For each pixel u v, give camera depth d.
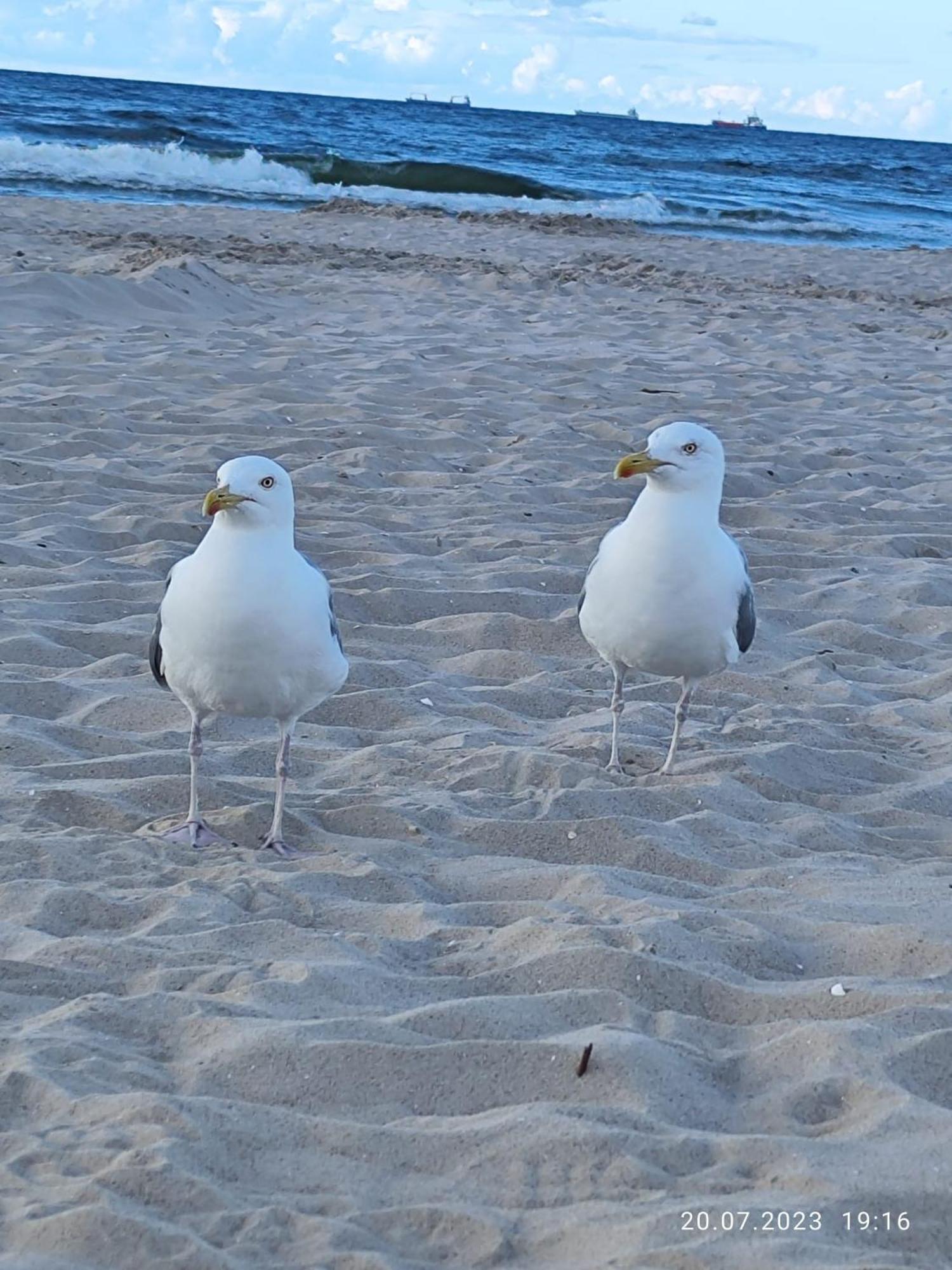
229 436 4.54
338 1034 2.19
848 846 2.75
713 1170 2.03
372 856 2.61
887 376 6.50
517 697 3.17
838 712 3.20
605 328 7.17
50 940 2.36
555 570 3.73
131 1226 1.93
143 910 2.45
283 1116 2.08
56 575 3.50
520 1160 2.04
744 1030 2.26
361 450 4.48
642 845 2.65
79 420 4.54
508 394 5.46
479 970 2.36
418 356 5.98
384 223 10.98
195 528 3.84
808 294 9.12
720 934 2.44
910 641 3.56
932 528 4.27
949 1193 2.00
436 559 3.78
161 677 2.69
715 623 2.78
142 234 8.62
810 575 3.89
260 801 2.75
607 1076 2.16
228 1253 1.92
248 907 2.47
